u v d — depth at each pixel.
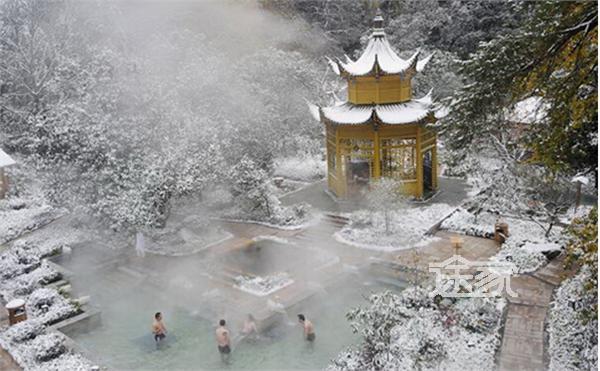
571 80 10.15
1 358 16.14
